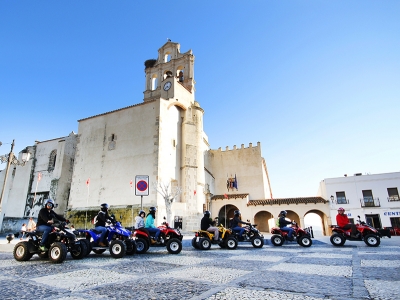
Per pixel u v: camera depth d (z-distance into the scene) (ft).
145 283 14.67
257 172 134.00
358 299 11.24
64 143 106.32
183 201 90.53
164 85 105.09
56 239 26.61
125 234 29.94
